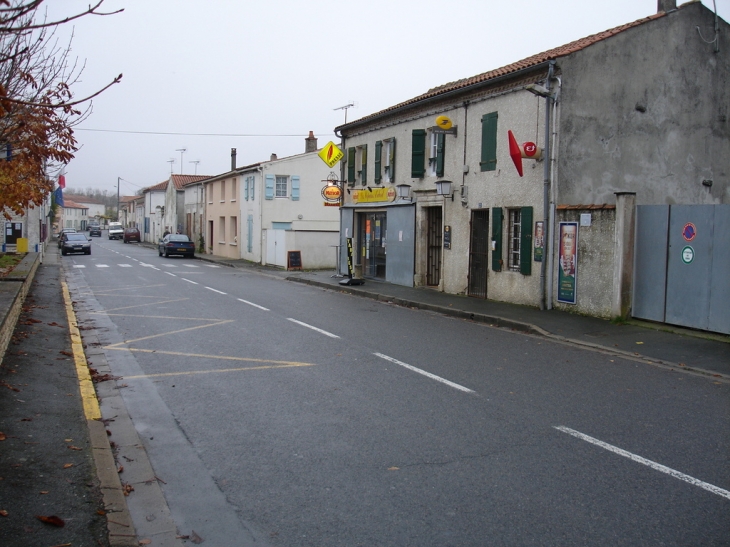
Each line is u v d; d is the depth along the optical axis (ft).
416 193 62.69
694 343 33.81
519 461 16.75
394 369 27.55
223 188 139.85
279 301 53.26
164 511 13.94
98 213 522.88
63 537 12.13
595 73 46.01
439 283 59.88
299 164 115.85
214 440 18.49
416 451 17.49
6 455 16.07
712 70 51.72
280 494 14.76
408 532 12.85
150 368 27.68
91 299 53.11
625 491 14.84
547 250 45.80
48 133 26.61
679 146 50.39
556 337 36.35
